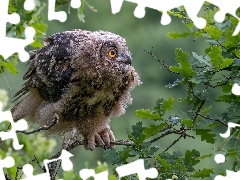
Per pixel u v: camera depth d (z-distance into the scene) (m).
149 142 7.80
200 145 26.48
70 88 10.48
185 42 34.69
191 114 8.33
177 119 7.76
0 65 10.53
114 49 10.59
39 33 10.98
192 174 7.49
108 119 10.95
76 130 10.71
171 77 35.34
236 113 7.60
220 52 7.36
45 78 10.77
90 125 10.65
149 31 37.28
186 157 7.62
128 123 30.73
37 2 10.34
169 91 33.44
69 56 10.62
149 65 36.41
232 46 7.79
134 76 10.88
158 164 7.68
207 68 7.59
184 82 7.68
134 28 38.75
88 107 10.55
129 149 7.72
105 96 10.57
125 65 10.63
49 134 10.91
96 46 10.51
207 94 7.76
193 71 7.57
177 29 37.88
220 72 7.52
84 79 10.45
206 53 8.23
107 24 37.91
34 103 11.16
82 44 10.59
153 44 36.75
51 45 11.12
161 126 7.73
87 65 10.43
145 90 34.34
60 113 10.55
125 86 10.82
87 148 10.72
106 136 10.84
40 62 11.01
